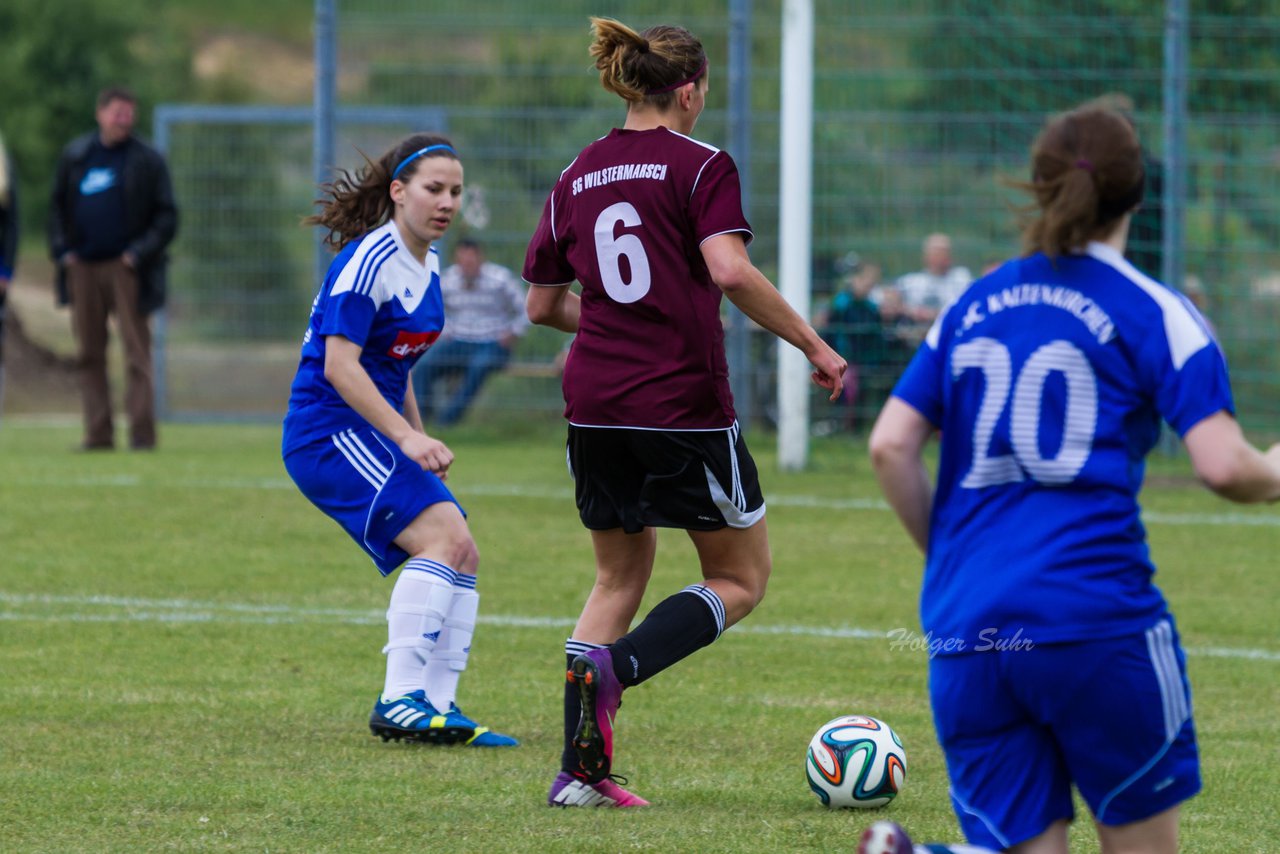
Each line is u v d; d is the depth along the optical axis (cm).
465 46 6147
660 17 5316
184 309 5978
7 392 6975
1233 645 2412
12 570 2873
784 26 4312
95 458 4625
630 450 1526
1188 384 971
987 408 1012
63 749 1705
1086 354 994
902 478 1037
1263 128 4875
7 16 11056
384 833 1395
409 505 1800
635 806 1513
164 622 2455
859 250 4981
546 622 2505
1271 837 1437
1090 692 979
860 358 4841
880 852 926
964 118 4912
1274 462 989
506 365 5359
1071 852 1386
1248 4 4819
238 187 5938
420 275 1794
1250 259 4916
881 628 2489
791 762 1709
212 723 1838
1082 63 4881
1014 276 1034
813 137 4941
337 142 5697
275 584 2805
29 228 10431
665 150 1489
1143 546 1010
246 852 1334
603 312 1520
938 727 1046
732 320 5150
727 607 1537
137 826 1411
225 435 5512
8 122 10606
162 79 11900
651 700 2002
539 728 1855
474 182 5384
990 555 1004
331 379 1734
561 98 5362
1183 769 1005
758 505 1545
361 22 5353
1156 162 4750
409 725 1752
